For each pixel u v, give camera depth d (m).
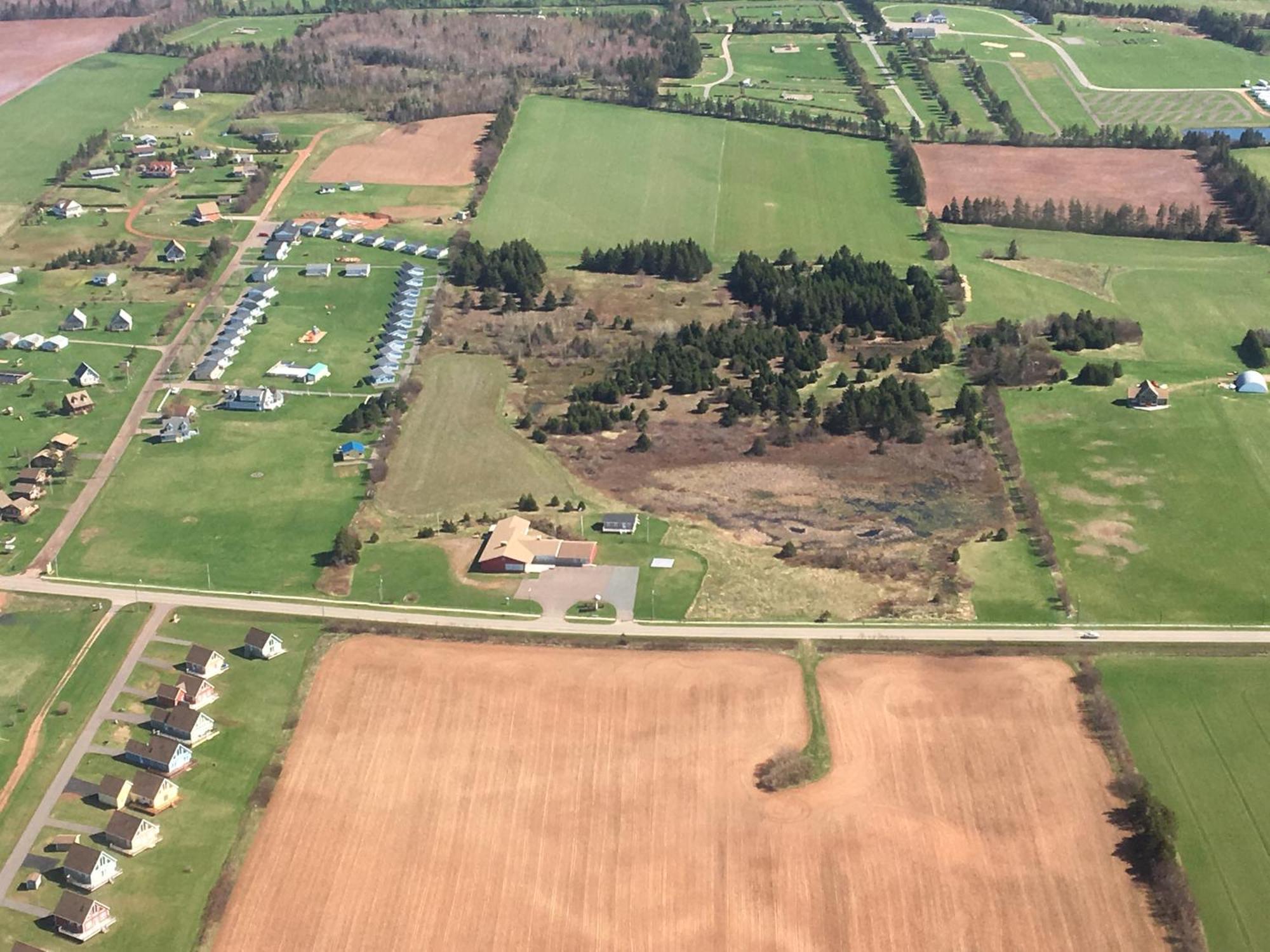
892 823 164.75
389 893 157.50
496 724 181.50
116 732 181.12
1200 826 163.62
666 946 150.25
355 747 178.50
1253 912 152.50
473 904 155.88
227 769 175.12
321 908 155.88
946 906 153.88
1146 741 176.12
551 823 166.00
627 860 160.75
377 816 167.75
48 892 158.38
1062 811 165.75
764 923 152.50
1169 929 150.25
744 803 168.12
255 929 153.38
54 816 168.38
